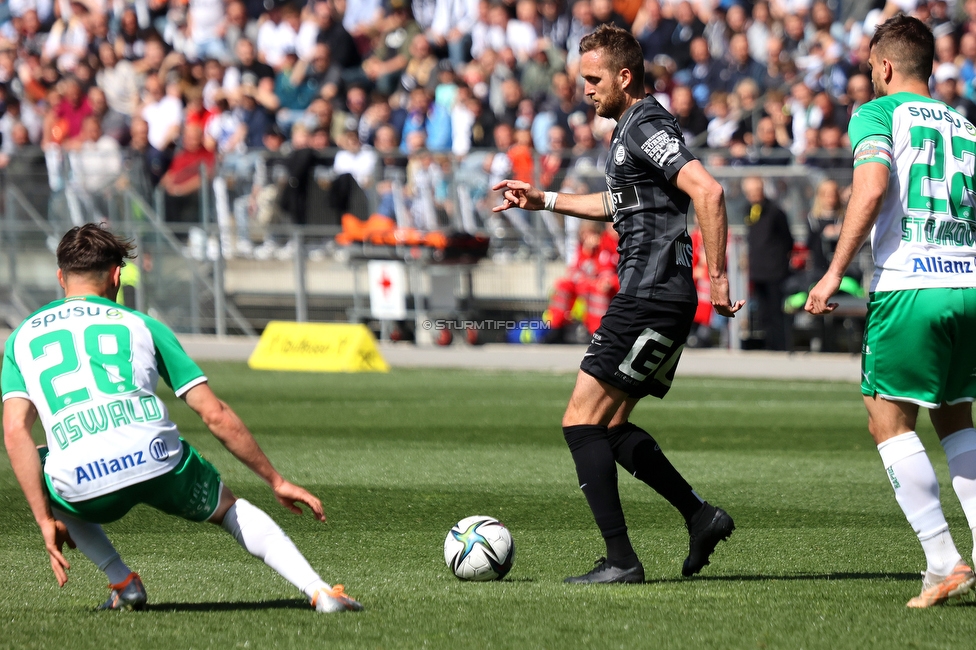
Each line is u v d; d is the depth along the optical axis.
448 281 57.25
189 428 34.31
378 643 13.47
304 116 71.06
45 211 60.69
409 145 64.56
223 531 20.67
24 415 13.96
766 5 69.62
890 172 15.41
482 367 51.34
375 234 57.47
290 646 13.36
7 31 86.69
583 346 56.66
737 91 63.19
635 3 73.19
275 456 29.58
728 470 27.86
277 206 59.31
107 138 67.94
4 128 74.44
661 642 13.56
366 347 51.19
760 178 53.62
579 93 68.25
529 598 15.84
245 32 80.56
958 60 63.25
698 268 55.12
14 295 61.03
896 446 15.58
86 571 17.98
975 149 15.91
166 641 13.55
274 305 59.56
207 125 69.31
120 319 14.23
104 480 13.73
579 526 21.75
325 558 19.06
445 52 76.62
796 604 15.45
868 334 15.71
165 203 59.91
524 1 75.19
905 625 14.30
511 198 18.80
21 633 13.93
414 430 34.09
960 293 15.30
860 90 59.56
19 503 23.27
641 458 17.45
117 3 84.94
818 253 53.62
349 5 81.25
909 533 21.14
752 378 47.56
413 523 21.97
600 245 56.16
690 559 17.45
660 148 16.41
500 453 30.06
